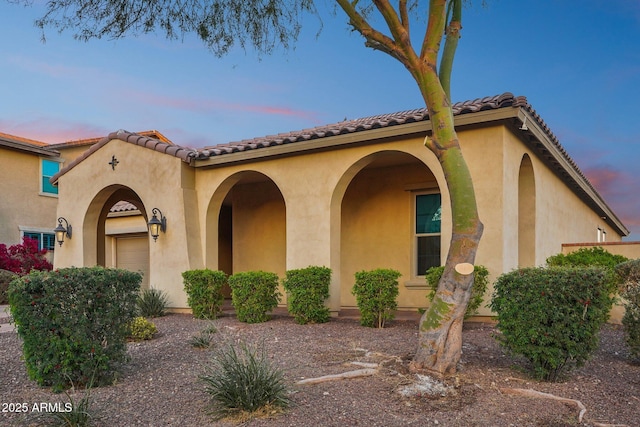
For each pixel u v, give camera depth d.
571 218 16.36
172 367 6.48
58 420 4.57
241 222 14.74
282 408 4.81
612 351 7.43
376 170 12.65
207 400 5.11
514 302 5.66
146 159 12.60
